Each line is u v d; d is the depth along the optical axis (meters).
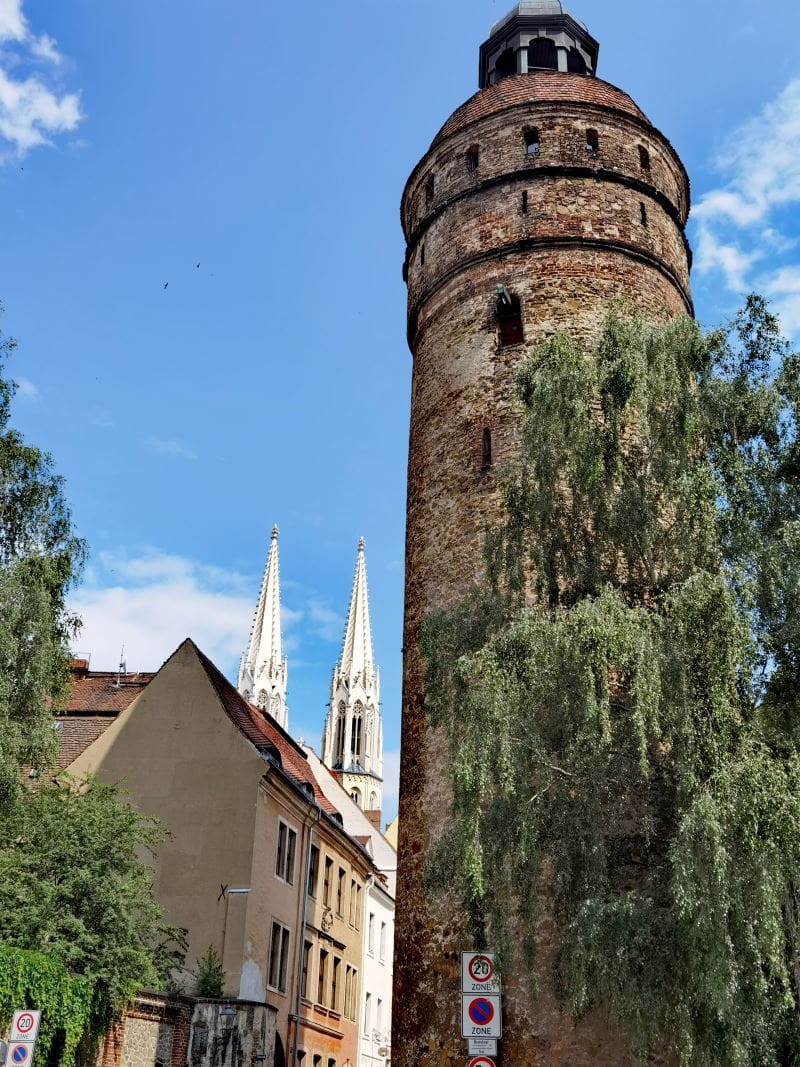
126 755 28.11
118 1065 19.86
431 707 17.56
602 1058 18.03
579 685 14.88
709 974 12.01
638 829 15.05
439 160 29.78
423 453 26.61
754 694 15.39
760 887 12.32
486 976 14.06
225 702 29.23
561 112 28.19
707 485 15.98
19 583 20.94
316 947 32.47
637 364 17.27
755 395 16.89
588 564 17.02
